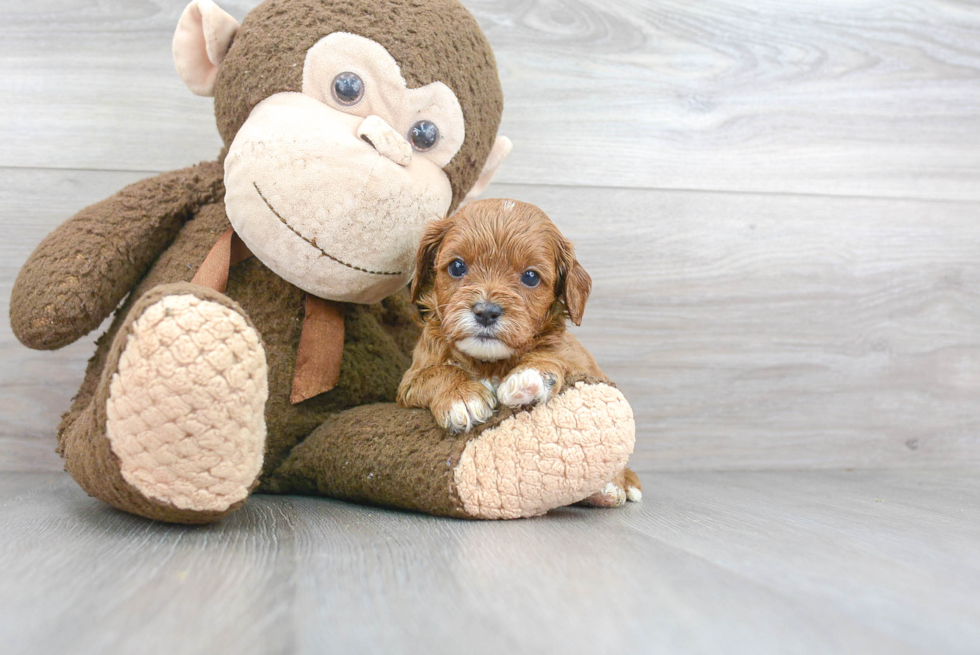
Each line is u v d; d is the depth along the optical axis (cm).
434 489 59
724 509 66
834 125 94
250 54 63
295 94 62
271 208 60
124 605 42
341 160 60
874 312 95
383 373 71
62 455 64
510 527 57
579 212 90
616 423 59
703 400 92
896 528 60
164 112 84
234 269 68
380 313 75
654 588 45
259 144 60
